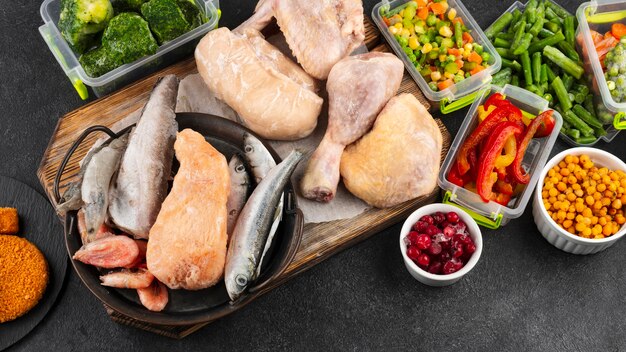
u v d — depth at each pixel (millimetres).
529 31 1235
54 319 1106
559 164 1139
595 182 1117
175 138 1071
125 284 1014
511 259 1155
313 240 1111
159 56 1181
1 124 1203
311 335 1118
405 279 1143
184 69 1191
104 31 1150
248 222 1014
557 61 1218
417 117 1100
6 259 1090
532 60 1226
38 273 1095
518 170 1122
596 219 1106
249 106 1107
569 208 1114
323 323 1123
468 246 1078
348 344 1116
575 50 1251
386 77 1104
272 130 1127
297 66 1158
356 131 1104
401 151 1079
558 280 1146
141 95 1175
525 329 1125
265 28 1205
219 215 1012
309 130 1142
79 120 1157
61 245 1129
